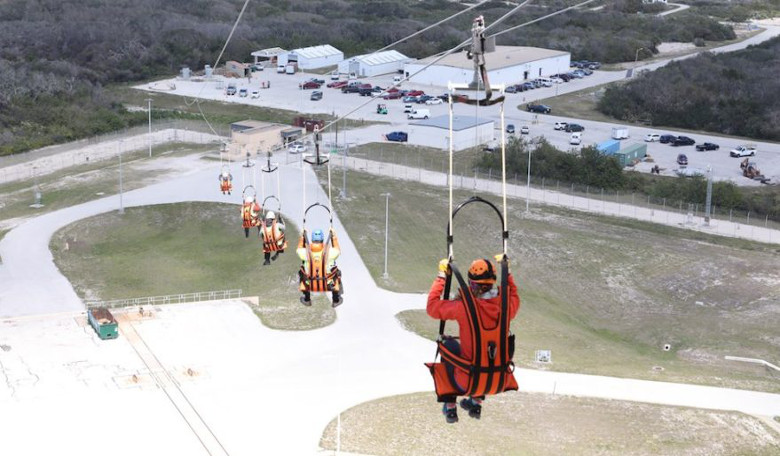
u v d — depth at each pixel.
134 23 197.12
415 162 111.56
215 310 65.25
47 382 51.50
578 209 93.94
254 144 113.69
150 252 80.75
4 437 44.88
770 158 119.25
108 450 44.03
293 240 82.00
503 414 48.97
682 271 77.00
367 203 93.56
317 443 45.06
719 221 90.56
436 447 44.75
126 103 149.50
